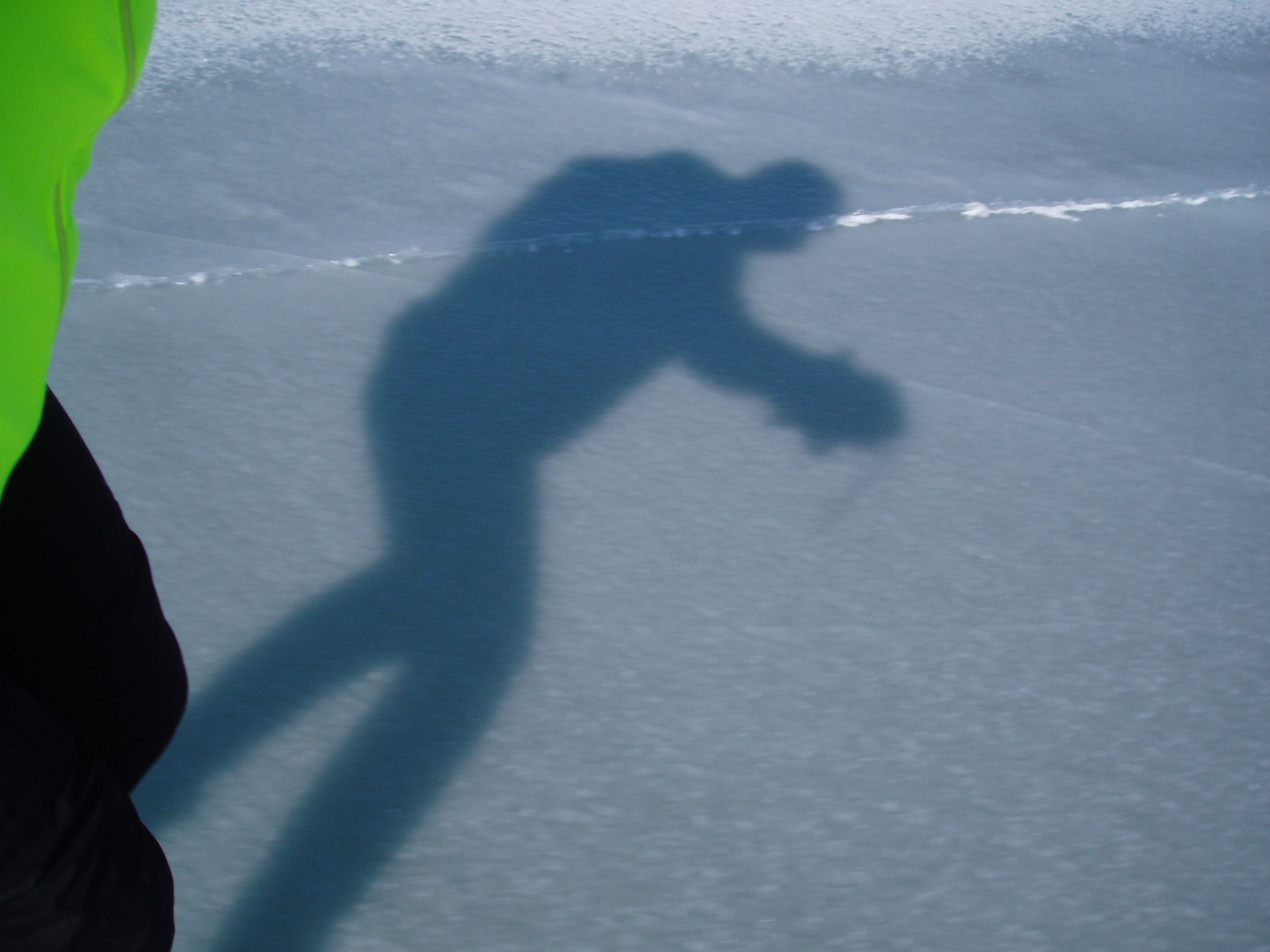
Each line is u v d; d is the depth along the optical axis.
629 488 1.82
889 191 2.75
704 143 2.91
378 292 2.25
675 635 1.55
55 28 0.76
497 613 1.57
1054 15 3.87
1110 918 1.21
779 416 1.99
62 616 1.07
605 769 1.36
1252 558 1.73
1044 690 1.49
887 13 3.80
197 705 1.40
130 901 0.87
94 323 2.09
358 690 1.44
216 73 3.06
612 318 2.23
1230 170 2.95
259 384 1.98
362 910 1.19
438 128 2.88
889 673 1.51
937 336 2.23
